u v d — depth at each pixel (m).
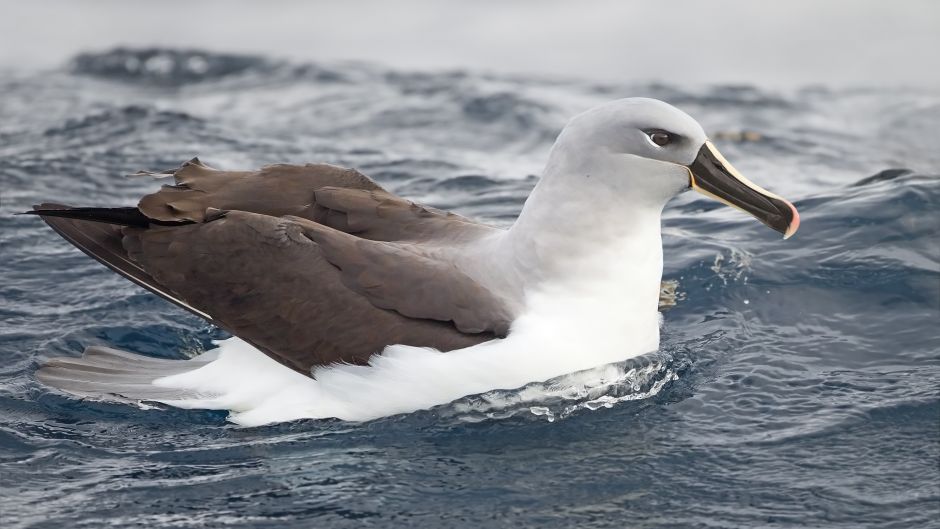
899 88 29.28
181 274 12.12
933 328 13.31
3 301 14.30
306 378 11.95
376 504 10.47
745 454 11.14
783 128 25.12
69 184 18.75
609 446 11.33
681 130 11.80
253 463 11.15
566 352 11.63
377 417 11.72
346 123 24.45
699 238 15.84
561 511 10.35
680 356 12.89
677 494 10.58
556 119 24.75
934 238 15.21
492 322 11.56
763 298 14.20
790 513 10.27
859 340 13.22
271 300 11.85
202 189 12.91
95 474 10.95
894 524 10.08
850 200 16.33
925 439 11.26
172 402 12.06
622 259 11.91
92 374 12.38
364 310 11.63
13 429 11.61
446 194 19.09
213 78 28.59
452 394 11.52
